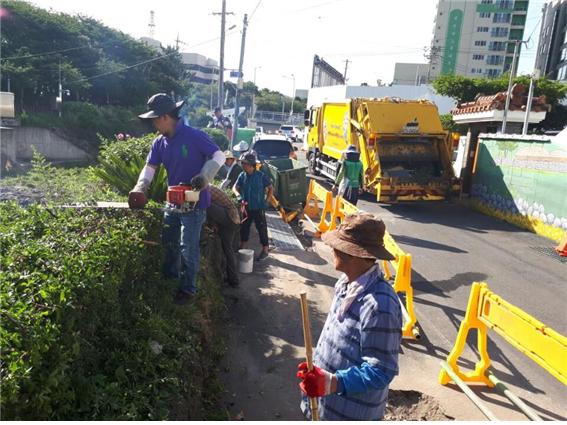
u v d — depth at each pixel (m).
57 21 35.34
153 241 4.14
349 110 14.36
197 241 4.32
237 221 6.32
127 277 3.57
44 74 31.67
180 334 3.93
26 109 31.73
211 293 5.45
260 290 6.68
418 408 4.16
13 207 3.87
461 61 86.50
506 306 4.01
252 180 7.80
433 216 13.02
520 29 82.69
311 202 12.94
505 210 12.68
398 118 13.36
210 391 4.04
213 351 4.64
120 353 3.06
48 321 2.20
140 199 4.01
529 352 3.65
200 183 4.04
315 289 6.88
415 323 5.96
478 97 20.31
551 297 7.23
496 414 4.15
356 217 2.29
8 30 32.31
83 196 5.01
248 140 22.70
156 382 3.03
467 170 14.58
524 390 4.55
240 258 7.31
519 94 18.31
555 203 10.82
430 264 8.62
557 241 10.62
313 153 19.08
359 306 2.19
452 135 13.59
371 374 2.05
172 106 4.10
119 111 34.59
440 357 5.14
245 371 4.62
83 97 37.47
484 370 4.56
